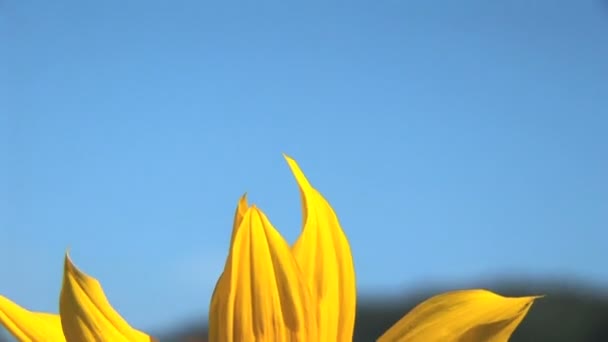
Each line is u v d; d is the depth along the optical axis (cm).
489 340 31
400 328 31
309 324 31
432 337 31
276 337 31
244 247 31
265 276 31
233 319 31
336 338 31
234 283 31
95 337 31
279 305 31
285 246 31
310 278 31
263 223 31
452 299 31
